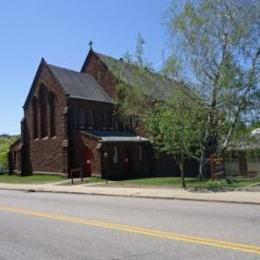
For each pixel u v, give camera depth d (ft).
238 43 93.71
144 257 29.91
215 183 82.99
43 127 145.48
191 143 96.78
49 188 98.48
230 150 106.11
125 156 136.15
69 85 141.49
